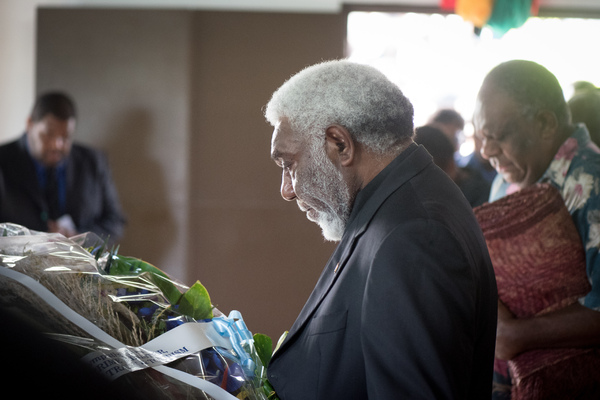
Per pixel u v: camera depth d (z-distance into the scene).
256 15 3.96
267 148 3.99
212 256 3.99
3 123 4.01
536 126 1.97
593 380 1.89
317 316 1.06
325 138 1.10
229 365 1.02
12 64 4.00
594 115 2.13
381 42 3.93
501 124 2.02
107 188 3.73
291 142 1.12
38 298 0.89
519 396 1.94
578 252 1.91
